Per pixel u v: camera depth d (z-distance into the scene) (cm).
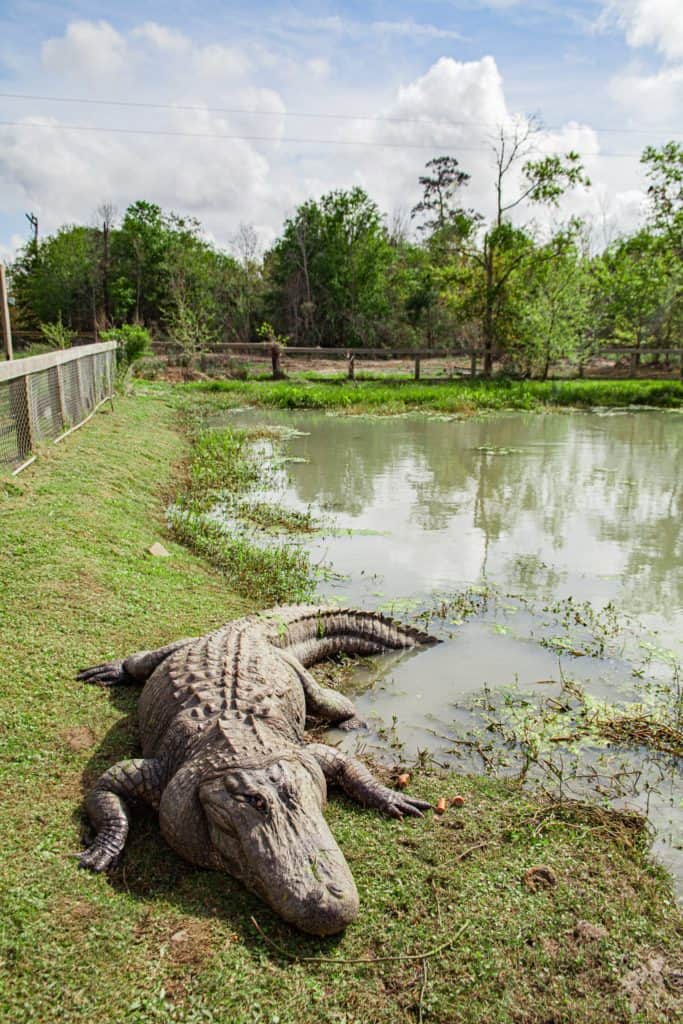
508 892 369
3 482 905
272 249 5388
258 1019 291
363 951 328
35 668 536
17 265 6006
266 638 578
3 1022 280
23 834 380
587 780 484
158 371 3062
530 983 318
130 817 411
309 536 1012
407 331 4822
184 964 313
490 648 685
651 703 582
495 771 490
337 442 1795
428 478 1393
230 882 371
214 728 425
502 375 3397
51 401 1227
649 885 383
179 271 4672
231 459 1456
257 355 4047
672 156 2806
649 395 2662
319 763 445
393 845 402
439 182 5984
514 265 3138
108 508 941
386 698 593
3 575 667
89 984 299
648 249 3362
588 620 744
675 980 325
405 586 833
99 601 658
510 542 1001
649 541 1012
